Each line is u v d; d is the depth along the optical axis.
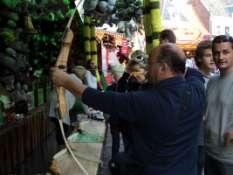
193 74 2.86
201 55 3.80
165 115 2.37
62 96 2.63
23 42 6.40
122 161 2.56
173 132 2.40
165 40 3.94
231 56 3.30
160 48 2.50
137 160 2.47
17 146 7.10
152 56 2.51
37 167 6.99
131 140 2.56
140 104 2.36
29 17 6.11
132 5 7.47
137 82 4.25
